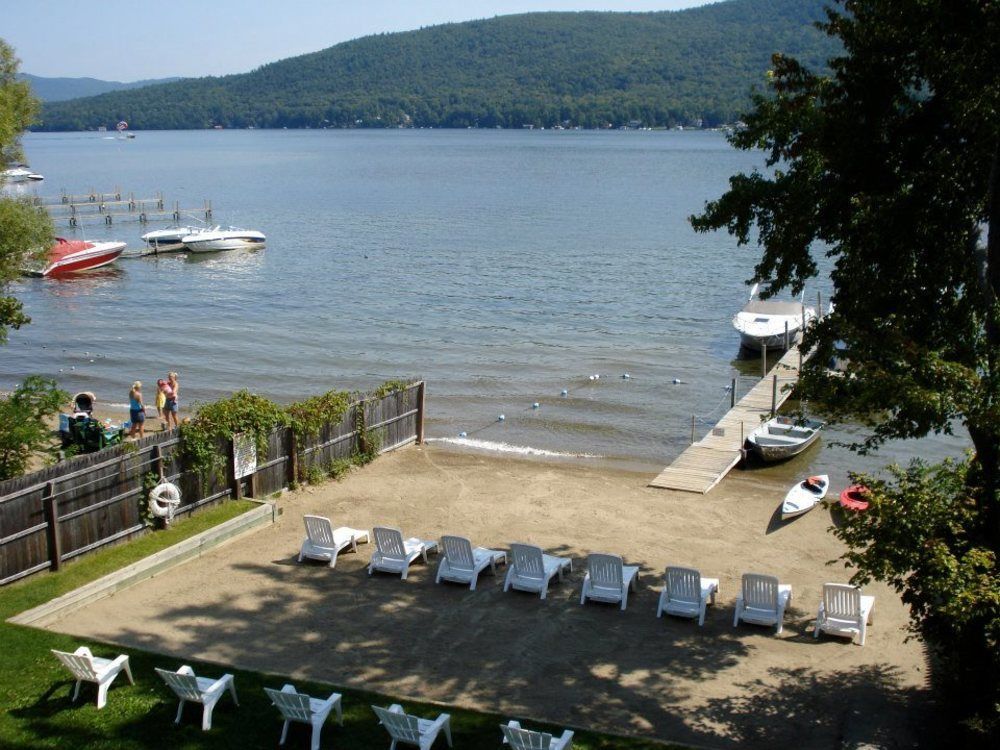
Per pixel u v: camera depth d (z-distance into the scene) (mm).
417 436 29031
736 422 31328
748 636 16188
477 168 165000
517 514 22844
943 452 30406
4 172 27156
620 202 106938
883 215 16047
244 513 20906
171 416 29312
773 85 18641
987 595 10914
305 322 49125
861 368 13539
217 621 16281
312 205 109000
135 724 12656
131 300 55656
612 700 13961
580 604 17375
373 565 18609
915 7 15133
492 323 48844
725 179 135000
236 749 12172
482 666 14938
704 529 22047
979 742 12023
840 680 14617
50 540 17516
